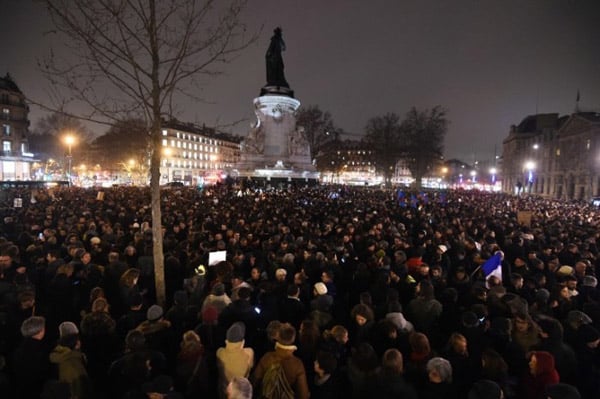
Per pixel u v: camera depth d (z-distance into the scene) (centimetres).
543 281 737
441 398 390
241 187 3522
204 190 3500
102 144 8856
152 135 724
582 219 1833
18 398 421
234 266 831
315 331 501
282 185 4238
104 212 1595
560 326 493
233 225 1282
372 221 1443
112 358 495
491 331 528
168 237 1047
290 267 820
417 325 618
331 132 6925
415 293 686
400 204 2453
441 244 1048
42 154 8875
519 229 1336
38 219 1322
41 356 438
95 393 448
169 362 518
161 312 520
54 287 661
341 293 802
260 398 396
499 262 805
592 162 6397
